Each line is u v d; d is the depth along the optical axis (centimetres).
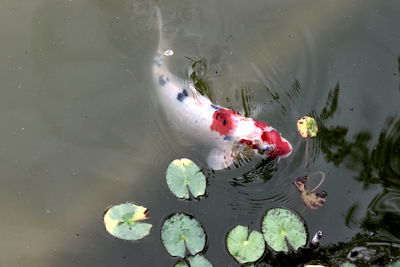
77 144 285
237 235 265
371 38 303
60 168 281
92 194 277
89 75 295
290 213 268
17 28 300
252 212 271
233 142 280
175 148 283
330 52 300
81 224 273
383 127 286
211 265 261
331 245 267
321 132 285
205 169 279
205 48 301
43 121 288
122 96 292
